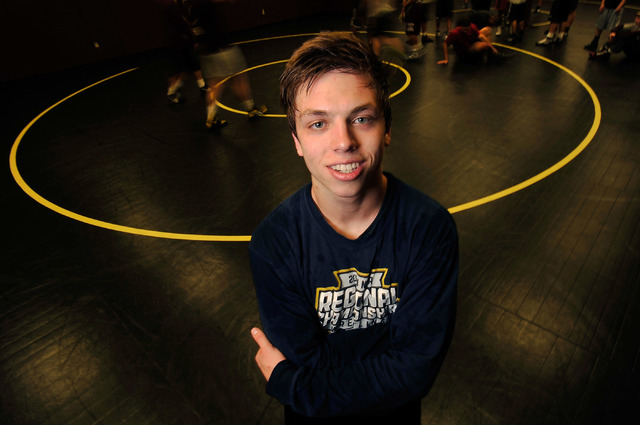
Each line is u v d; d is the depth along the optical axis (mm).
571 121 5594
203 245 3721
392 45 8062
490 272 3174
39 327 2957
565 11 8414
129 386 2533
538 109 6039
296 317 1014
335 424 1210
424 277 934
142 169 5094
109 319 3000
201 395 2469
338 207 880
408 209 929
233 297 3143
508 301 2924
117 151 5598
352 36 758
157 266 3488
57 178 4992
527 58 8242
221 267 3443
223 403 2422
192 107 7020
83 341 2834
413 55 8750
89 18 9234
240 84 6074
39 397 2492
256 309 3033
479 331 2719
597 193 4031
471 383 2424
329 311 1050
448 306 927
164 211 4258
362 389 913
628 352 2537
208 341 2803
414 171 4672
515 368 2488
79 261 3592
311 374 951
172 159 5309
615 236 3463
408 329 932
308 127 775
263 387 2498
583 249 3344
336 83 715
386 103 816
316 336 1039
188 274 3387
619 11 7352
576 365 2482
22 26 8398
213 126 6145
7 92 8109
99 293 3234
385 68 797
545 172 4453
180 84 7152
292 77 763
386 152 5121
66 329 2932
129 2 9695
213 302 3109
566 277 3090
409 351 921
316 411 943
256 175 4828
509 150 4977
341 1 12984
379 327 1119
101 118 6750
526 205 3932
